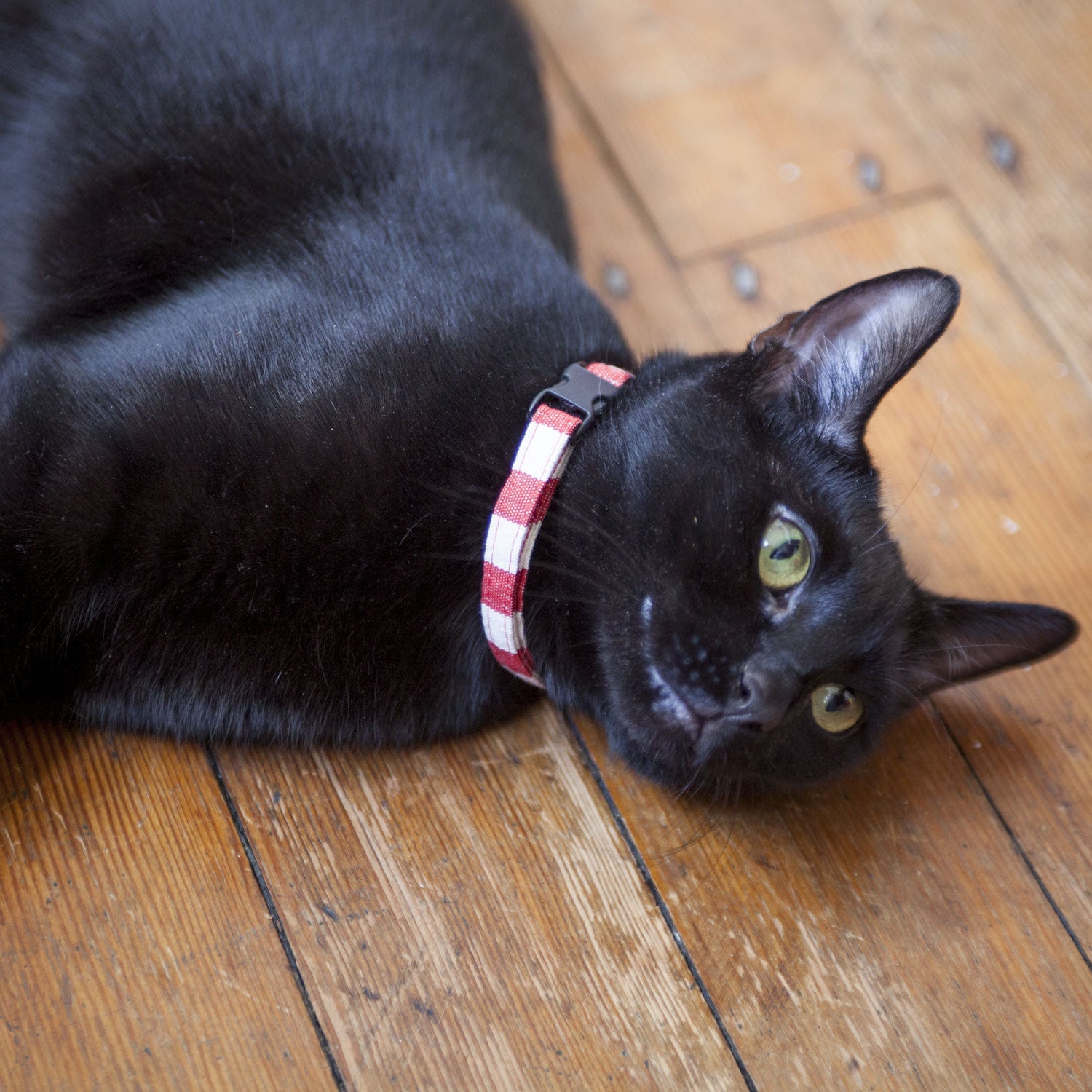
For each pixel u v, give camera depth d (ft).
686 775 2.38
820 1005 2.35
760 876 2.41
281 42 2.57
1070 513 2.72
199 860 2.31
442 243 2.42
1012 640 2.47
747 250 2.87
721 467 2.31
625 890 2.37
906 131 3.02
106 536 2.25
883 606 2.38
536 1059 2.28
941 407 2.77
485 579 2.31
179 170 2.48
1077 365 2.85
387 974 2.29
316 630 2.31
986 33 3.13
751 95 3.01
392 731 2.38
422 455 2.31
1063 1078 2.36
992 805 2.50
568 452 2.33
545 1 3.03
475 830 2.38
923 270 2.32
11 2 2.59
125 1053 2.21
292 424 2.28
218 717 2.34
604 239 2.84
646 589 2.30
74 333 2.37
